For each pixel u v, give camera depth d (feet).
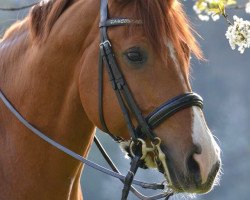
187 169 23.40
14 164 25.94
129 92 24.27
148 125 24.06
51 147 25.80
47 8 26.22
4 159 26.11
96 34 25.23
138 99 24.18
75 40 25.50
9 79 26.63
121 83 24.36
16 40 27.04
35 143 25.84
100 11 25.13
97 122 25.14
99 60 24.85
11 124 26.27
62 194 26.11
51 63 25.73
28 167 25.84
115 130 24.86
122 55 24.43
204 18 27.68
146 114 24.13
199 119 23.77
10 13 45.44
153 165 24.57
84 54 25.39
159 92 23.94
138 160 24.35
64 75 25.68
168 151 23.79
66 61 25.63
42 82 25.84
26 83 26.08
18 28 27.43
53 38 25.77
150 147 24.31
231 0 27.81
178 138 23.66
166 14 24.22
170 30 24.08
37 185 25.81
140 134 24.35
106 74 24.76
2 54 27.17
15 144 26.05
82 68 25.30
